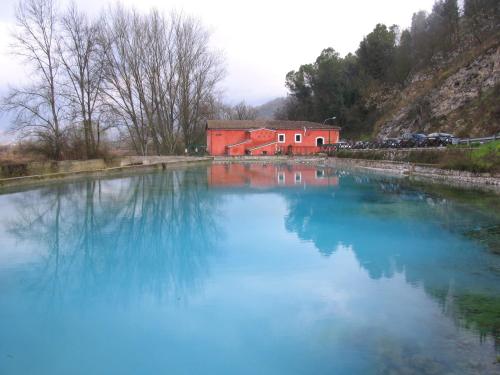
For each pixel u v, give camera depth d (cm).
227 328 568
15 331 567
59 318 605
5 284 750
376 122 6028
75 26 2817
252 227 1205
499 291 684
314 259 881
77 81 2823
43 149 2617
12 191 1845
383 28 7125
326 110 6850
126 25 4062
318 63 7494
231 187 2128
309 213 1407
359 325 568
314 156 4703
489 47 4053
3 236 1099
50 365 482
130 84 4153
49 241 1051
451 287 706
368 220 1272
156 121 4750
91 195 1795
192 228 1195
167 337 546
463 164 2006
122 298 680
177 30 4459
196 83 4734
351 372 457
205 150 5238
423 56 5903
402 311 610
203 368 474
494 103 3334
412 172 2480
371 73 6875
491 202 1472
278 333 551
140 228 1197
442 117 4169
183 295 689
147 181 2392
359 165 3347
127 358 496
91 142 2902
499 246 950
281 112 8838
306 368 469
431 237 1041
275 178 2591
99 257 912
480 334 533
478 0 5216
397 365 465
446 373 444
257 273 797
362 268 818
